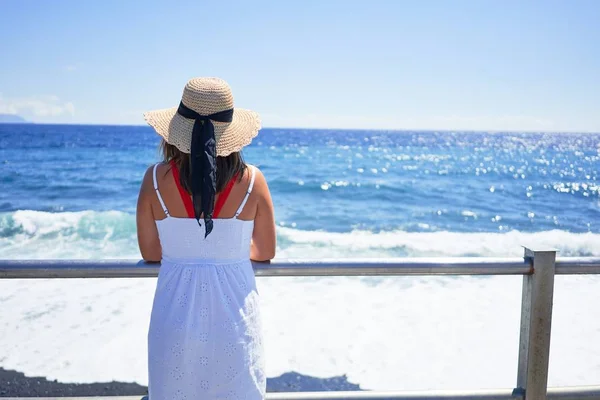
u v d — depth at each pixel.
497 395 2.02
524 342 2.06
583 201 21.66
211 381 1.69
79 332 6.26
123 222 14.55
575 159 46.09
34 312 6.86
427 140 82.69
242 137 1.71
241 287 1.75
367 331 6.43
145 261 1.89
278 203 19.50
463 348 5.99
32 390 4.98
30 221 14.48
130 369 5.41
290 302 7.39
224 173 1.70
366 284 8.24
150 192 1.74
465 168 34.41
